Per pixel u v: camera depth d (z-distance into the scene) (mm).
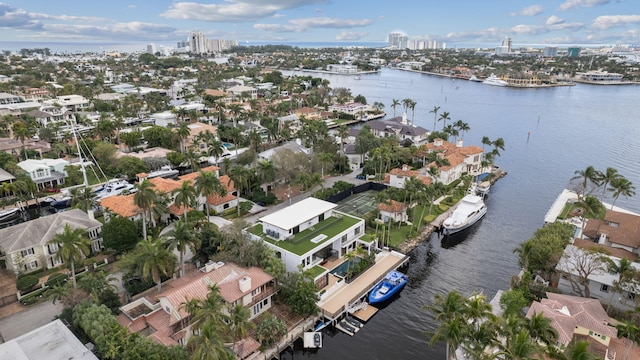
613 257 66875
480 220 105250
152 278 63781
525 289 66625
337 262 78750
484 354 46531
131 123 183750
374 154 124812
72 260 62531
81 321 52500
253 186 109375
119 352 48594
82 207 87812
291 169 112250
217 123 196625
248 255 68062
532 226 102125
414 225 97812
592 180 101312
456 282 77875
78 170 122188
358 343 61906
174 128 163250
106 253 78375
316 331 62656
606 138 188875
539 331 45844
